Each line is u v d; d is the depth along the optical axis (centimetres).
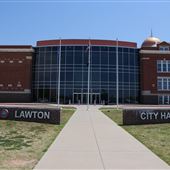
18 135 1500
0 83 6128
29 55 6153
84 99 6025
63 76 6084
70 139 1372
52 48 6181
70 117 2769
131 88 6191
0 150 1091
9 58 6175
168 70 6281
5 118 2200
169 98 6216
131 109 2116
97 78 6075
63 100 6034
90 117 2775
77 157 977
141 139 1390
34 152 1061
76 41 6134
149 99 6188
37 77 6209
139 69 6294
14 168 831
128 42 6284
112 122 2275
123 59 6209
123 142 1291
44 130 1733
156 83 6225
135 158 964
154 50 6272
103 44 6150
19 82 6106
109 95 6066
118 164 880
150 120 2142
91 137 1441
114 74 6122
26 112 2169
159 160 937
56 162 904
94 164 879
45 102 6091
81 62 6091
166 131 1703
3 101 6091
